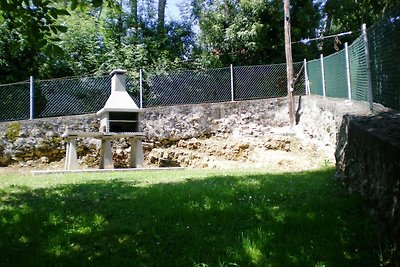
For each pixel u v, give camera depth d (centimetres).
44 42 434
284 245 396
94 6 453
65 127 1321
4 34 1410
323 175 760
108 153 1116
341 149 658
